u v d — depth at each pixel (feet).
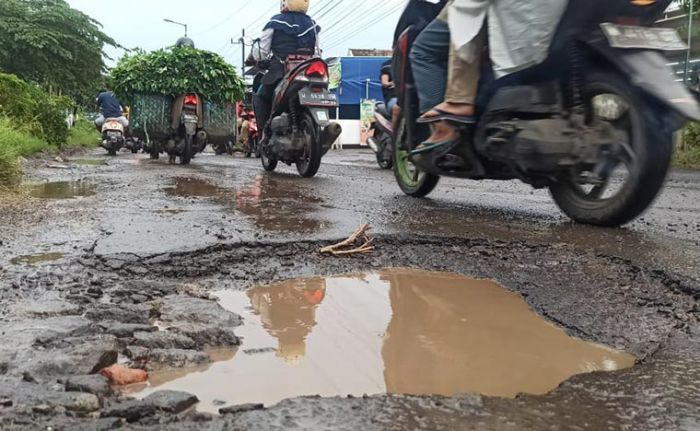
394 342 6.68
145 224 12.49
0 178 17.35
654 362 6.04
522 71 12.19
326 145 24.11
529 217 14.47
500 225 13.17
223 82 32.60
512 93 12.39
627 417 4.81
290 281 9.06
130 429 4.45
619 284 8.80
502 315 7.65
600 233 12.32
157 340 6.36
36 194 17.87
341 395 5.34
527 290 8.53
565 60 11.74
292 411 4.77
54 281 8.38
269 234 11.59
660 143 11.27
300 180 23.70
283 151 24.94
